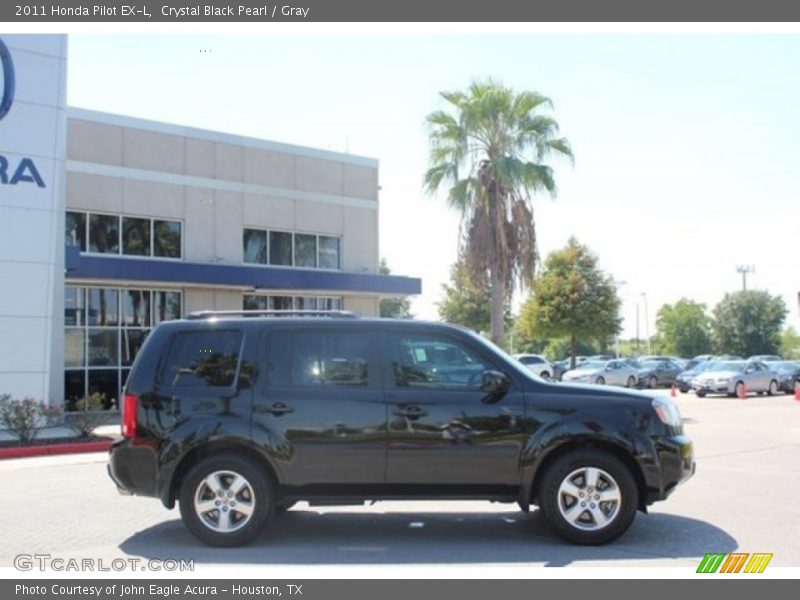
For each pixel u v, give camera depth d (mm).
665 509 8797
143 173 23109
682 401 29016
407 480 7191
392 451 7172
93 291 21938
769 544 7230
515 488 7176
